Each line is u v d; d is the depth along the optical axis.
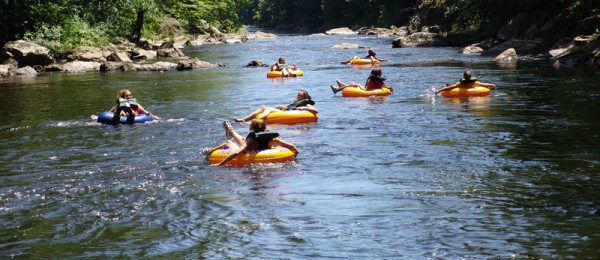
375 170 10.89
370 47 49.75
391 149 12.52
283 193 9.63
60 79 29.70
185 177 10.68
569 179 9.91
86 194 9.80
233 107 19.12
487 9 46.22
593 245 7.19
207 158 11.93
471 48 39.75
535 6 41.84
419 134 14.02
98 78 29.81
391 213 8.53
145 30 53.78
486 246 7.26
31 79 30.05
